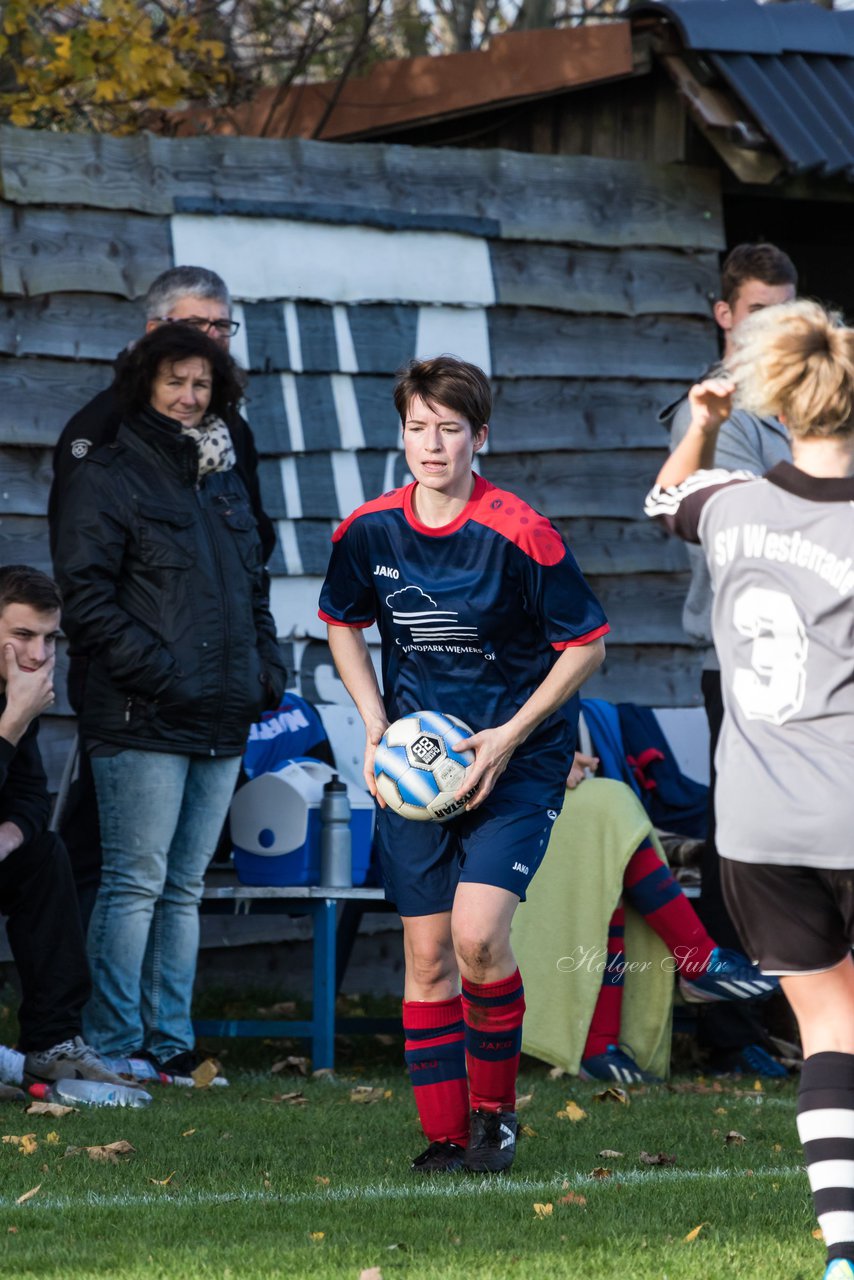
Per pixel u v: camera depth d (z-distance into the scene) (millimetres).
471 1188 15844
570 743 17172
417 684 17125
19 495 28781
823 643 12133
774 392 12484
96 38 39312
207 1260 12789
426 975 17047
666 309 34875
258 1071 25141
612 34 34219
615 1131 19484
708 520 12766
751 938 12508
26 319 28688
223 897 24688
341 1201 15156
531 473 33406
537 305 33531
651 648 34438
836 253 42188
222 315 24797
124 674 22578
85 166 29219
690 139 35094
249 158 30938
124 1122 19156
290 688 30938
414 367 16391
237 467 24844
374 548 16812
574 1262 12836
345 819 25156
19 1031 26609
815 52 35281
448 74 36844
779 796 12062
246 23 53812
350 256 31828
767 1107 21797
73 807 24859
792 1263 12883
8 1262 12656
